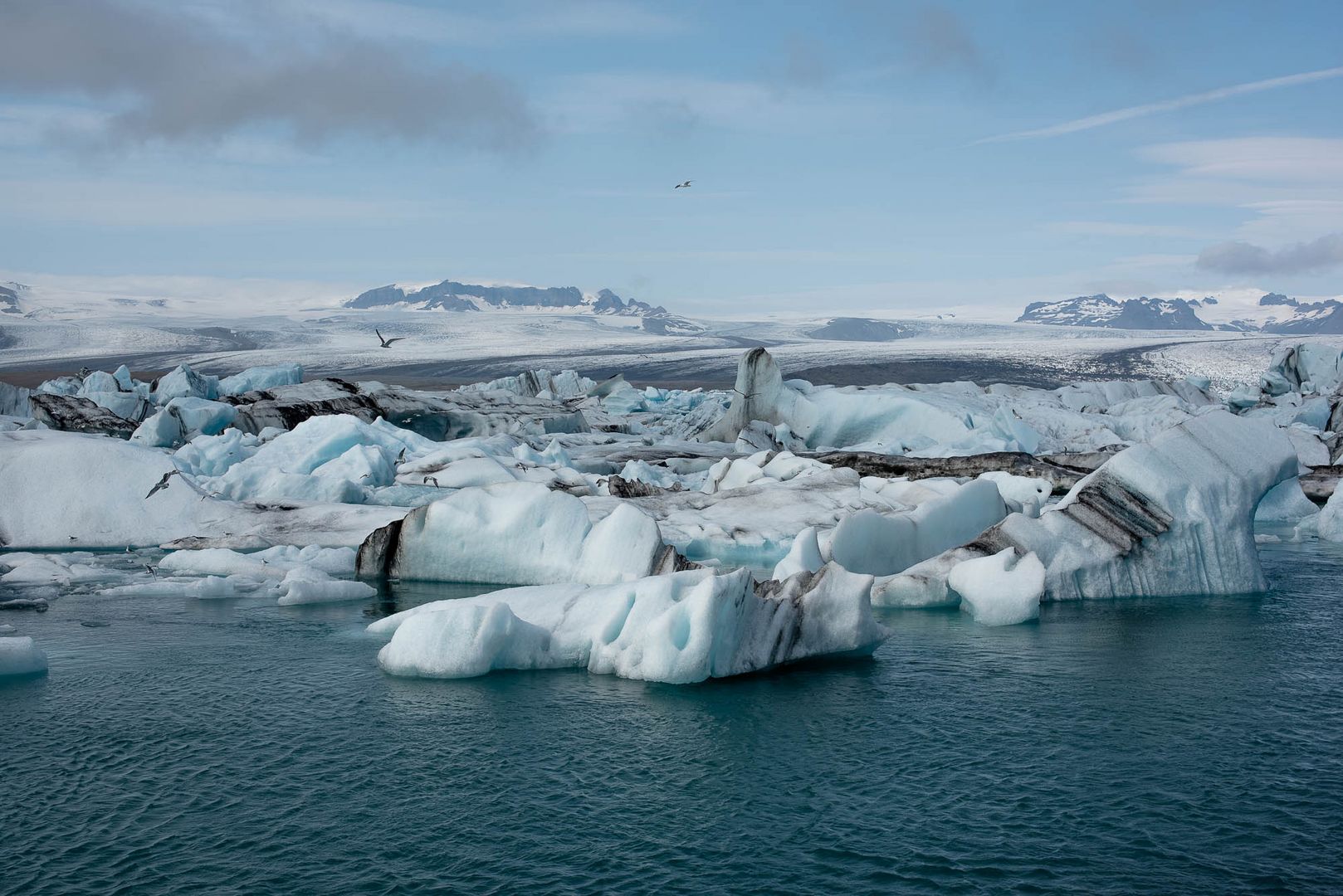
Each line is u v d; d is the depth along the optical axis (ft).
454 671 37.83
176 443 108.17
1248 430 57.77
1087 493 56.39
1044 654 42.27
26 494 65.77
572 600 41.39
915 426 113.60
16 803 27.09
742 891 23.02
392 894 22.82
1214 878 23.59
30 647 38.29
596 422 148.77
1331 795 27.99
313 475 75.41
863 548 54.49
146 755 30.37
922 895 22.89
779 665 39.52
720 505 71.72
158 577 55.77
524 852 24.76
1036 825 26.25
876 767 29.86
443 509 55.52
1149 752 31.07
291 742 31.50
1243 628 46.85
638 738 31.96
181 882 23.24
